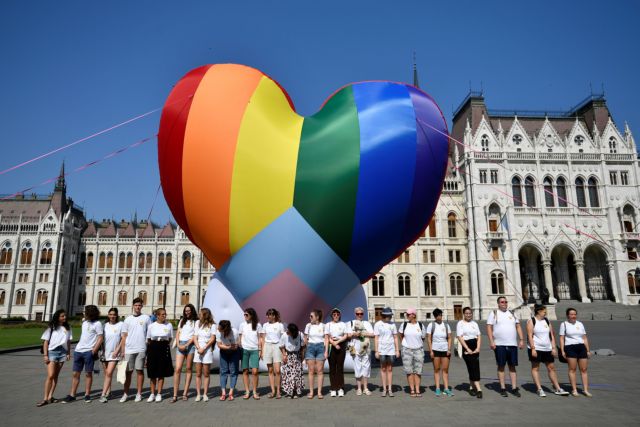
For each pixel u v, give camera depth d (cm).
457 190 6309
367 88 1327
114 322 1001
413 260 6084
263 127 1235
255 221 1218
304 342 1030
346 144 1212
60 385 1201
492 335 1031
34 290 7081
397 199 1237
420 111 1299
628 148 6184
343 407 895
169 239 7438
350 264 1294
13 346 2384
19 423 786
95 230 7962
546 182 6075
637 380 1197
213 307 1321
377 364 1573
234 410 877
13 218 7562
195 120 1232
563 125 6806
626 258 5756
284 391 994
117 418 819
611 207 5878
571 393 1016
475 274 5809
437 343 1022
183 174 1238
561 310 5228
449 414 834
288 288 1246
